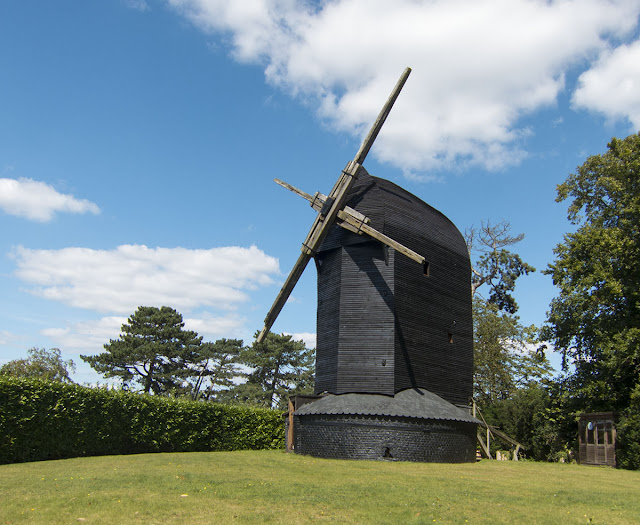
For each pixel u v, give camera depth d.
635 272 31.41
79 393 23.58
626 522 11.50
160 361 59.75
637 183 32.25
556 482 18.25
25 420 21.19
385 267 28.27
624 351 28.67
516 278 50.75
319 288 30.97
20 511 10.54
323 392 28.80
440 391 29.39
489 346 45.88
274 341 66.00
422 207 31.52
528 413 37.03
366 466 21.16
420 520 10.80
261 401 62.53
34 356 65.06
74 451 23.05
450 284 31.73
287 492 13.27
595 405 32.34
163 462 20.06
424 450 24.53
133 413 26.14
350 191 29.83
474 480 17.56
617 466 27.52
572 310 33.38
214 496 12.41
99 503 11.30
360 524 10.41
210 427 30.44
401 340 27.69
